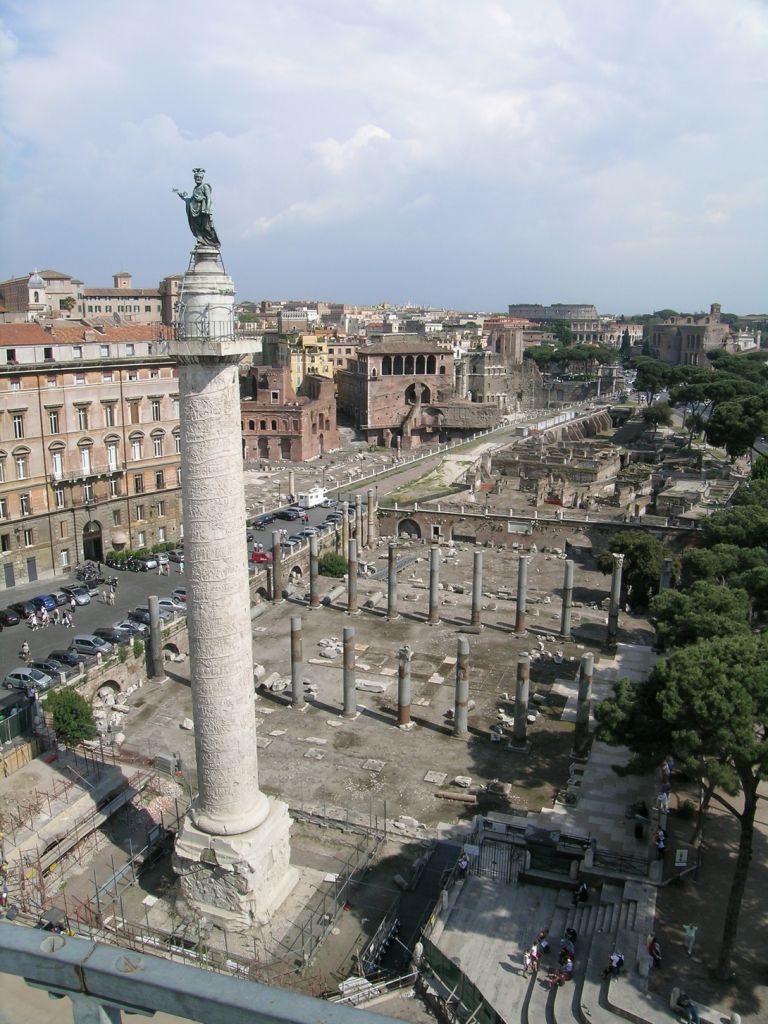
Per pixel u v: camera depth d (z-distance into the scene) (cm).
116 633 7631
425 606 9581
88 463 9525
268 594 9819
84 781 5494
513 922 4472
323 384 19512
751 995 3725
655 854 4847
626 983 3762
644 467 15212
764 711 3775
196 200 3816
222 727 4212
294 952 4244
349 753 6397
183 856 4344
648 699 4212
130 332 10881
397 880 4909
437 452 17950
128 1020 961
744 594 5809
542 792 5859
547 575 10856
